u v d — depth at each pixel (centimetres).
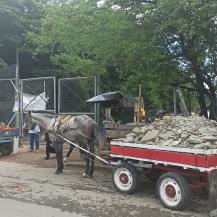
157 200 991
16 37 3072
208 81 1588
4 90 2214
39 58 3189
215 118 1611
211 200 858
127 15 1364
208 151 857
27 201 977
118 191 1065
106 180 1250
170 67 1499
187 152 889
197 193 1066
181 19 1160
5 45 3147
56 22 1546
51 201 977
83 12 1475
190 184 938
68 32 1519
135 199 999
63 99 1881
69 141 1309
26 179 1270
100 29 1414
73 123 1289
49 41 1644
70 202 966
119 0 1367
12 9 3088
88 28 1455
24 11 3241
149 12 1304
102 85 2102
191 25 1175
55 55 2594
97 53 1469
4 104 2203
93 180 1250
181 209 902
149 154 969
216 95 1620
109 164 1131
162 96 2103
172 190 913
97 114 1670
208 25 1197
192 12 1167
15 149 1861
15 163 1623
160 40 1336
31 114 1398
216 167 874
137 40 1350
